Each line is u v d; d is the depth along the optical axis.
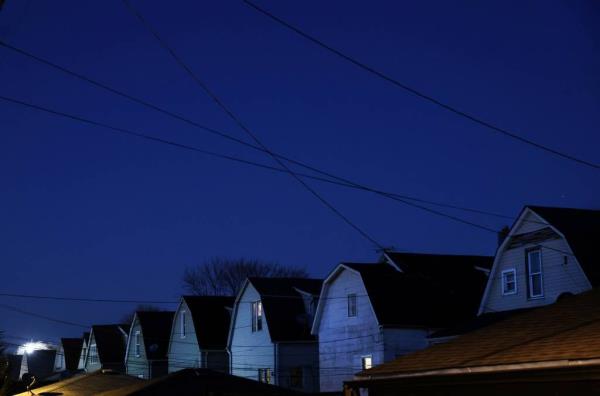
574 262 26.97
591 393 10.16
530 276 28.83
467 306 35.41
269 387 20.42
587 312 13.30
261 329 41.50
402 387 13.47
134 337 55.34
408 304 34.44
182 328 49.22
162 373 51.97
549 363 10.09
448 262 39.19
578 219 28.86
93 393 23.58
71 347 69.50
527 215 29.23
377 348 33.59
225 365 46.44
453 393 12.55
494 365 10.94
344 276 36.69
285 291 42.72
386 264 37.75
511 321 14.87
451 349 13.74
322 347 37.34
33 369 73.69
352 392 14.52
